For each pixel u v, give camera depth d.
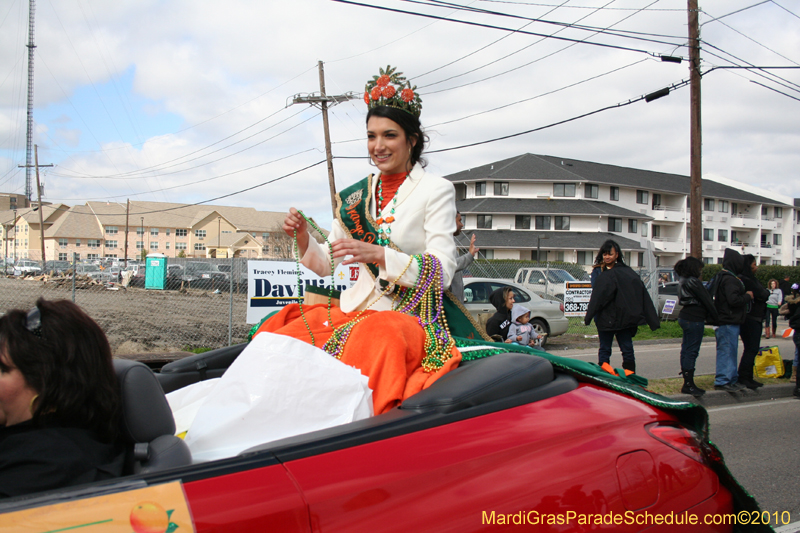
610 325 6.38
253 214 88.56
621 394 1.91
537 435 1.56
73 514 1.08
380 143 2.12
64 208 79.56
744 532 1.91
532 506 1.43
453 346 1.94
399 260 1.91
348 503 1.25
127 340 10.40
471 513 1.35
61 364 1.39
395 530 1.26
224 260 23.06
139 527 1.09
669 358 10.50
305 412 1.61
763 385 7.39
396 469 1.34
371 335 1.82
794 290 7.60
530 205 42.34
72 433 1.41
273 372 1.62
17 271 38.25
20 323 1.40
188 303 19.34
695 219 12.93
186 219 82.50
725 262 7.21
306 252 2.23
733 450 4.85
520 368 1.76
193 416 1.89
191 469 1.24
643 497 1.63
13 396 1.39
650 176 51.31
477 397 1.60
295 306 2.19
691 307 6.79
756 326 7.27
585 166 47.56
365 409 1.67
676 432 1.83
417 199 2.10
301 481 1.25
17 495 1.25
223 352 2.39
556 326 11.46
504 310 7.25
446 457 1.41
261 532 1.15
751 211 57.22
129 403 1.52
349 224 2.20
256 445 1.50
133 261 50.09
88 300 19.53
